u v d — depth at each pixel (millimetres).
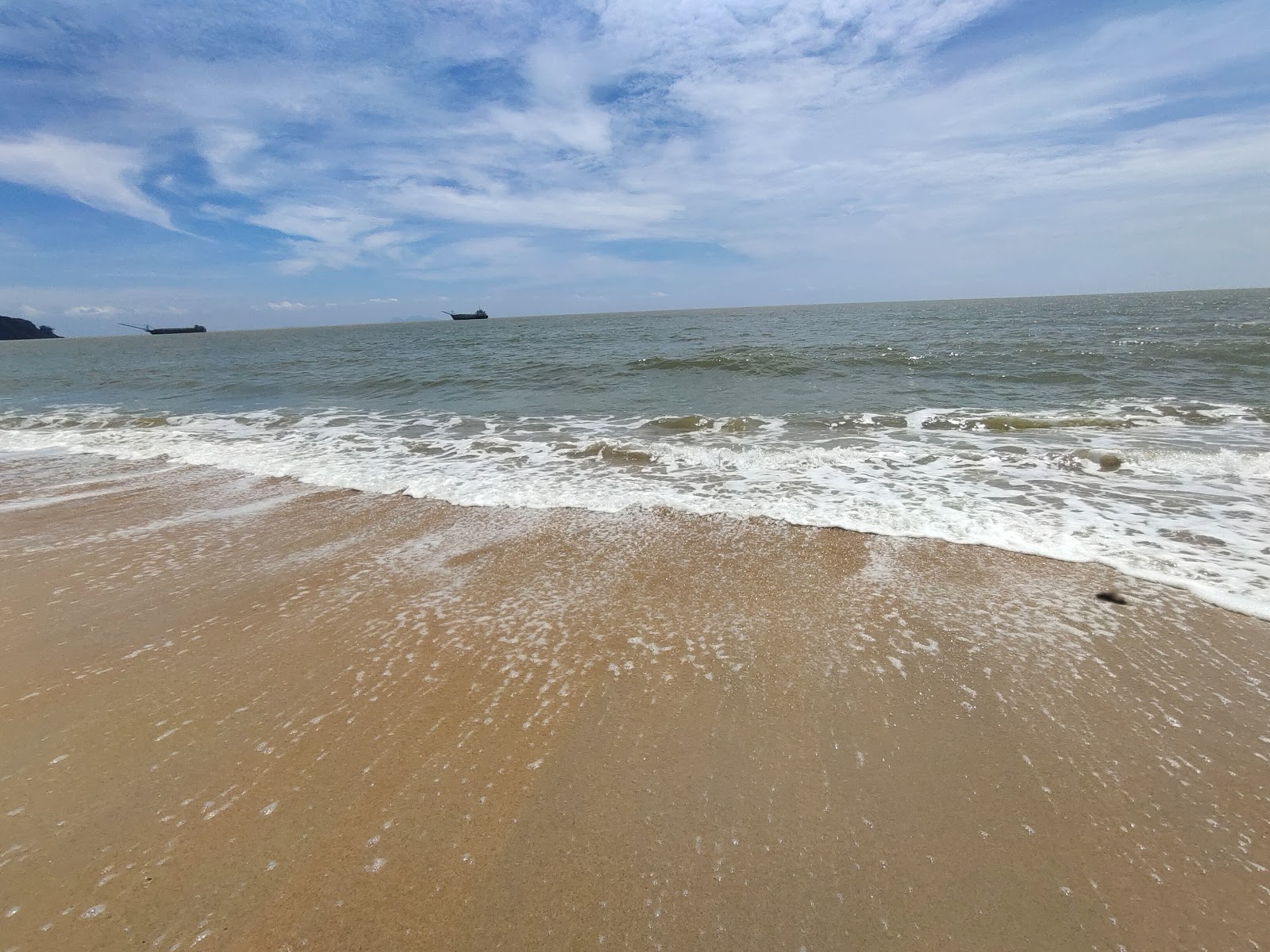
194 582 4098
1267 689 2723
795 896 1812
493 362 19656
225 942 1697
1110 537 4520
